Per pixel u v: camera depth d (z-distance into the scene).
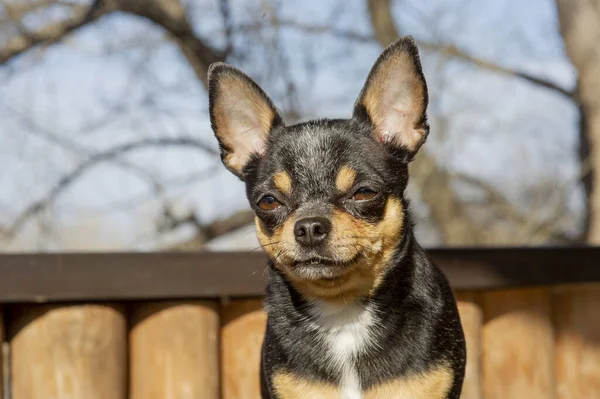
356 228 0.91
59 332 1.05
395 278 0.92
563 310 1.19
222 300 1.13
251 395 1.10
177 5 1.88
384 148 0.95
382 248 0.92
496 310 1.16
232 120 0.98
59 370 1.04
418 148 0.95
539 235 2.13
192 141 1.90
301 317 0.93
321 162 0.92
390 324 0.91
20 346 1.05
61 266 1.04
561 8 1.76
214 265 1.08
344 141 0.94
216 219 1.89
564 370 1.18
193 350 1.08
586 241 1.87
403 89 0.95
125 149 1.86
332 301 0.92
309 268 0.90
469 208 2.29
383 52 0.95
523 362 1.15
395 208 0.93
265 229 0.94
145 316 1.09
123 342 1.08
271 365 0.92
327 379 0.91
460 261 1.12
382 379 0.90
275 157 0.94
